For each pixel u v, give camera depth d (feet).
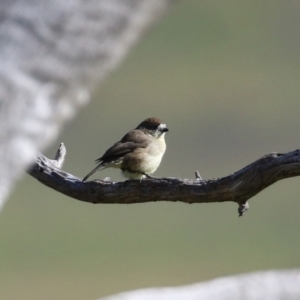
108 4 7.59
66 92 7.79
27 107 7.80
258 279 13.74
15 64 7.76
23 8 7.75
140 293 14.01
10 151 7.80
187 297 13.82
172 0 7.52
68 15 7.68
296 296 13.57
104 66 7.71
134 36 7.62
